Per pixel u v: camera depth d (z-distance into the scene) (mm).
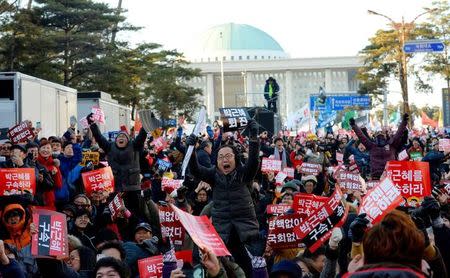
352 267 6176
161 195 18312
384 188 8922
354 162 24188
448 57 84625
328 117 62312
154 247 11508
